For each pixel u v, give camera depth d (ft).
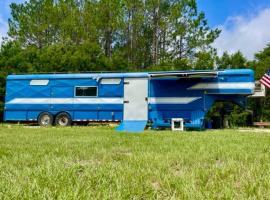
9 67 113.19
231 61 119.85
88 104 75.00
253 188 12.27
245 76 68.18
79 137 40.01
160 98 71.56
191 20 133.80
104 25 135.44
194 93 70.13
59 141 33.88
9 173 15.01
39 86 77.87
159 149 26.63
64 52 120.67
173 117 70.69
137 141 34.63
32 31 138.51
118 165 17.46
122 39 143.84
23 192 11.33
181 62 120.57
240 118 100.17
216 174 15.25
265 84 80.74
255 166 17.37
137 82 72.84
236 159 21.07
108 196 10.93
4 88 106.63
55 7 139.33
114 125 76.74
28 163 18.66
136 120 72.28
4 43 124.57
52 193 11.18
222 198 11.10
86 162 19.79
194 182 13.32
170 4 134.72
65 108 76.07
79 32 132.46
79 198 10.69
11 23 142.00
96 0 136.98
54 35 140.67
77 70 114.11
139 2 135.03
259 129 74.79
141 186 12.57
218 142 33.76
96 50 121.08
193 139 37.76
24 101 78.33
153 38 139.54
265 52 127.65
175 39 136.46
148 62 144.56
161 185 13.07
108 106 73.87
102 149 26.00
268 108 106.32
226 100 70.54
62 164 17.74
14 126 73.87
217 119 78.13
